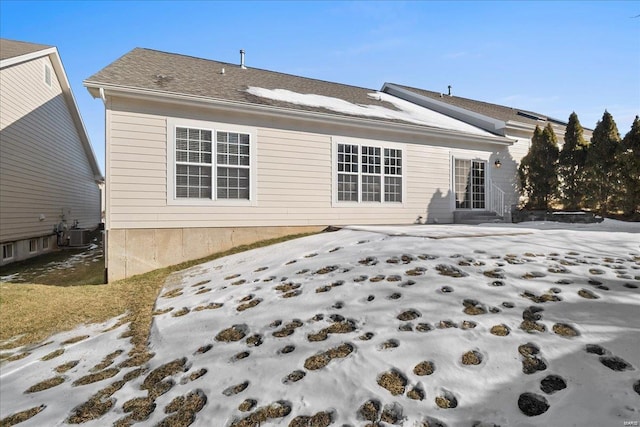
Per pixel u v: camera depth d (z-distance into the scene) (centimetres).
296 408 231
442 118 1277
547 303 334
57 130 1388
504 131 1234
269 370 277
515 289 369
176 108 748
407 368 254
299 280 471
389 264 474
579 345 262
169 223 744
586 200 1110
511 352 260
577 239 620
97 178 1969
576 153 1137
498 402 214
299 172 892
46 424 252
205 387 270
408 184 1056
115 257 700
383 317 332
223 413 237
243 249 786
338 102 1093
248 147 827
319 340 311
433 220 1095
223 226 799
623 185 1018
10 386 315
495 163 1227
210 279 581
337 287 420
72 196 1597
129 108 708
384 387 238
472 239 608
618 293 351
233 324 373
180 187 755
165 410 251
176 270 709
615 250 529
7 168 1015
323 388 246
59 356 370
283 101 909
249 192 827
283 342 317
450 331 295
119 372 319
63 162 1465
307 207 904
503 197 1232
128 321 453
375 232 724
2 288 659
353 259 519
